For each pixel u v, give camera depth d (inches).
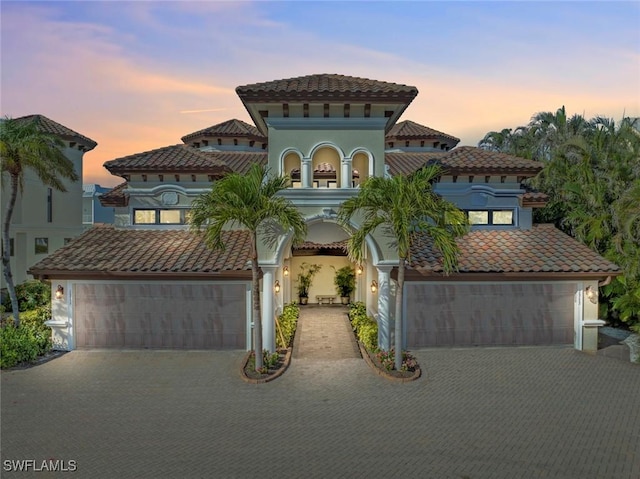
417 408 494.9
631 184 894.4
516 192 811.4
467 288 700.0
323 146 692.1
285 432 441.1
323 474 369.1
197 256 713.6
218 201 549.0
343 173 690.8
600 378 583.5
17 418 472.1
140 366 629.6
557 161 1055.0
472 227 814.5
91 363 642.2
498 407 496.7
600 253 865.5
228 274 673.0
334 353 701.3
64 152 1323.8
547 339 707.4
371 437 430.3
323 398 522.9
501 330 703.1
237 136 1163.9
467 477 364.5
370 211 601.3
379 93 657.6
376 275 799.7
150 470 375.6
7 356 622.2
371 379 582.6
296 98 655.8
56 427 452.4
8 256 775.7
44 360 653.9
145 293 697.0
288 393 537.6
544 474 368.5
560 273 677.9
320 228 765.3
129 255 717.3
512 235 792.3
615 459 390.9
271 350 668.7
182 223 816.9
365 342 714.2
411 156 1080.2
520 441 422.0
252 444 418.3
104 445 417.1
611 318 845.8
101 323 697.6
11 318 813.2
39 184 1267.2
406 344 696.4
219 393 537.6
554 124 1457.9
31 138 767.1
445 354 673.0
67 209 1370.6
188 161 811.4
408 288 696.4
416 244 749.9
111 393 538.3
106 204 821.9
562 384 563.2
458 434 435.8
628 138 1176.2
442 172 719.7
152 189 812.0
